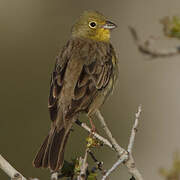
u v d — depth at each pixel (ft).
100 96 32.73
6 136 54.90
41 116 55.98
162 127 60.08
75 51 33.45
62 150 29.84
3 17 66.23
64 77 31.96
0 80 58.34
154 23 67.72
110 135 27.81
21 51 61.98
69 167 28.68
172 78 63.31
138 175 27.63
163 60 63.72
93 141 27.68
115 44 67.21
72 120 30.89
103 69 33.09
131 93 62.39
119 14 70.03
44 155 29.58
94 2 69.51
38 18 66.54
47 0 68.08
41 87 58.29
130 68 64.75
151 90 62.59
